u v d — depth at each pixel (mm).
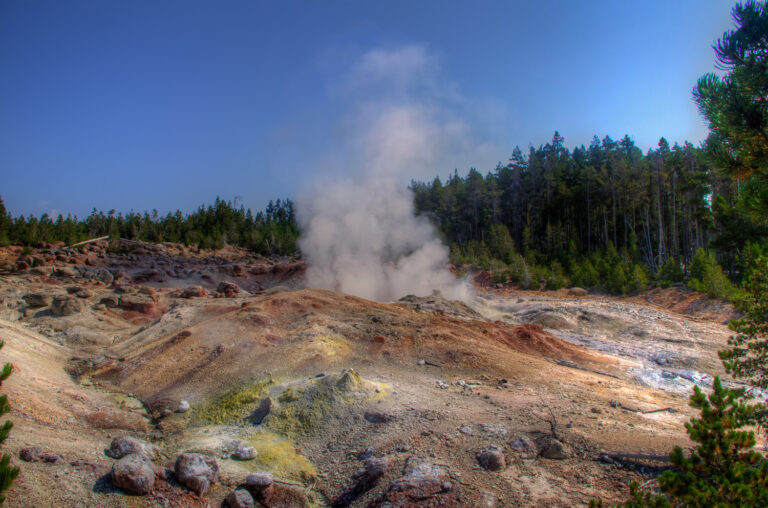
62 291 18141
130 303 16953
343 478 6184
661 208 50500
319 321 12773
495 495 5379
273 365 10062
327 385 8414
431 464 6008
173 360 10703
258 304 13938
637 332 17344
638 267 32656
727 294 22000
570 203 59031
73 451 6129
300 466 6582
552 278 35844
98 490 5363
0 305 15383
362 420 7535
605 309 21172
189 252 42656
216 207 57750
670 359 13391
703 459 4156
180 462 5973
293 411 7922
